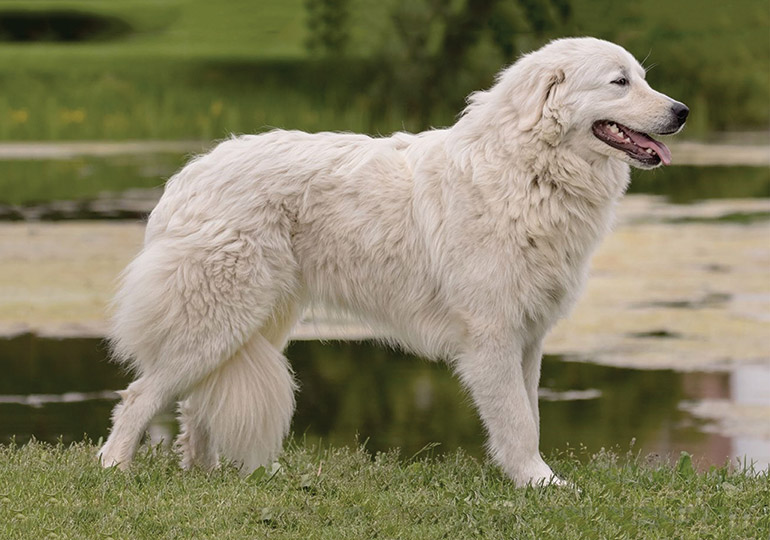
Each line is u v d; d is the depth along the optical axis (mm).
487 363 6480
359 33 36812
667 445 8648
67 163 25562
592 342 11562
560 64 6359
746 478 6492
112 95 35344
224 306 6520
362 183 6711
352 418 9570
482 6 32125
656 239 16438
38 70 38562
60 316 12078
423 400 10227
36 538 5184
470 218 6422
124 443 6551
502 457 6520
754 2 36625
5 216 18125
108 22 52250
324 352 12203
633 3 35688
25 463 6410
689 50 35562
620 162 6664
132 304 6605
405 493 6078
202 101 34312
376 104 32469
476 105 6680
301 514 5645
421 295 6719
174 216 6684
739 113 34594
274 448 6844
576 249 6555
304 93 34688
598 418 9414
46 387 10141
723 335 11688
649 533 5434
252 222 6586
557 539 5320
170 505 5719
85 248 15320
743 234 16688
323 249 6785
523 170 6379
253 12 51594
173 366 6555
